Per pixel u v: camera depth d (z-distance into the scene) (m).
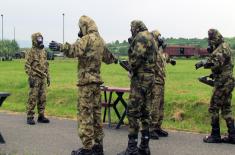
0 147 9.41
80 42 7.99
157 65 10.24
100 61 8.26
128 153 8.35
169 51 82.94
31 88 12.38
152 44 8.32
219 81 9.84
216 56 9.68
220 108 10.08
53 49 7.83
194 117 13.14
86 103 8.13
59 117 13.86
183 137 10.63
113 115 14.12
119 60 8.79
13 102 18.47
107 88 11.88
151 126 10.32
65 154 8.82
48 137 10.55
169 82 23.14
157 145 9.70
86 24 8.24
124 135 10.92
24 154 8.75
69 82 22.48
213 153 9.02
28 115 12.43
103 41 8.36
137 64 8.22
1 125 12.23
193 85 20.75
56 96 17.59
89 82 8.09
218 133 10.06
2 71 35.66
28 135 10.79
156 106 10.29
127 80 24.67
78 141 10.09
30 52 12.41
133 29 8.49
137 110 8.33
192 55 83.75
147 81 8.28
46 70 12.64
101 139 8.46
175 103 14.10
